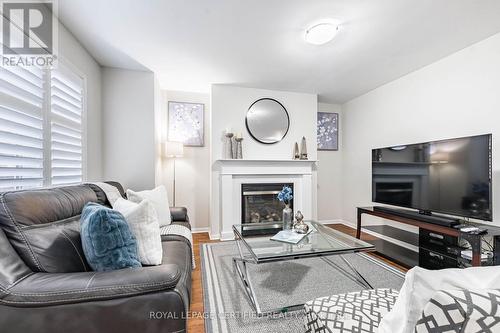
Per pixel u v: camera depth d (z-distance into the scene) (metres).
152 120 2.91
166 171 3.62
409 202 2.48
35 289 0.84
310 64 2.69
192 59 2.57
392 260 2.46
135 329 0.88
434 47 2.30
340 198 4.32
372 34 2.07
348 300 0.91
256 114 3.52
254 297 1.64
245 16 1.83
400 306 0.59
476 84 2.21
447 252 2.05
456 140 2.05
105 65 2.73
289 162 3.61
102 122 2.76
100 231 1.06
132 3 1.67
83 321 0.84
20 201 1.04
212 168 3.38
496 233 1.74
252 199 3.58
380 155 2.88
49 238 1.05
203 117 3.75
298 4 1.69
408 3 1.68
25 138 1.49
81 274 0.94
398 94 3.11
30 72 1.55
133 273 0.94
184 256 1.55
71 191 1.47
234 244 3.06
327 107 4.28
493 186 2.06
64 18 1.84
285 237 2.02
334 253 1.75
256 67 2.78
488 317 0.42
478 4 1.69
